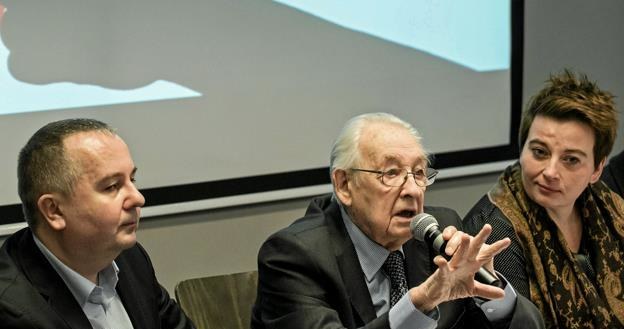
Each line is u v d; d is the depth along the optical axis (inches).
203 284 121.2
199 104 149.5
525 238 111.6
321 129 158.4
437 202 171.3
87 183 83.7
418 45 164.1
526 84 175.2
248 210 157.8
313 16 155.1
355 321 97.1
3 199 140.8
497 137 172.9
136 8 143.5
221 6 148.3
